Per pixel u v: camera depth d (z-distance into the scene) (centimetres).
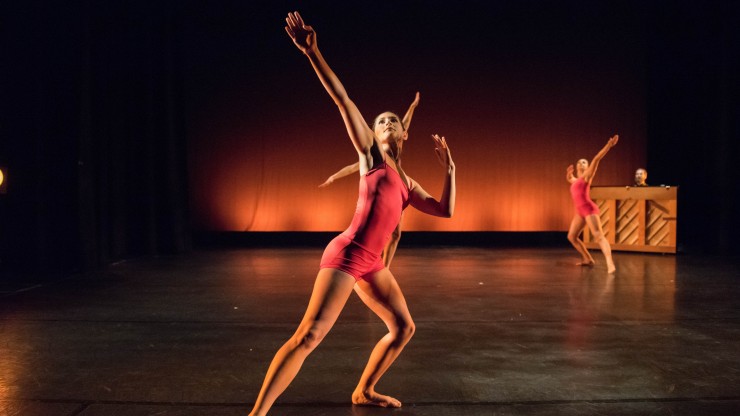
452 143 1106
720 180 990
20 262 720
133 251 898
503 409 278
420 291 591
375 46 1097
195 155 1095
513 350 377
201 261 830
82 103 708
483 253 934
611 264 721
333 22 1094
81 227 713
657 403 286
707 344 393
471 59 1104
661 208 930
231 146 1095
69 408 276
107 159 816
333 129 1096
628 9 1102
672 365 346
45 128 710
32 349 378
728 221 979
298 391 301
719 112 1002
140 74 888
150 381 316
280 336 412
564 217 1112
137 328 435
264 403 224
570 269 752
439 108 1104
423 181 1108
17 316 473
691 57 1073
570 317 473
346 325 441
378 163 248
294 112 1095
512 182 1112
